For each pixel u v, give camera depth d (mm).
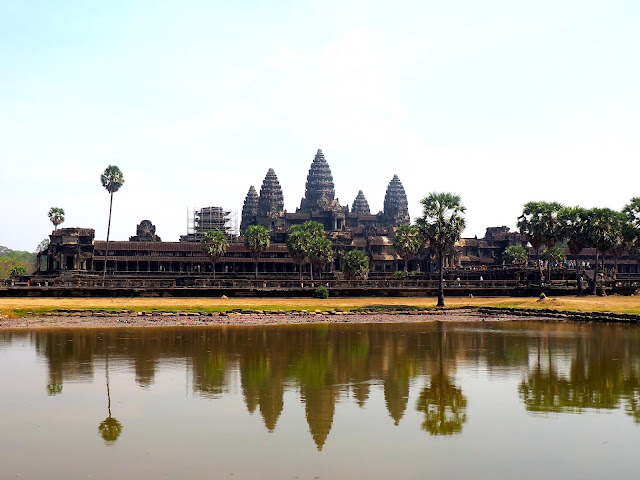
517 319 79688
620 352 45500
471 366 39281
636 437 23078
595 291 113125
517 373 36594
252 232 157375
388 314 86938
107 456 21125
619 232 112375
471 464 20344
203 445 22359
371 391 31344
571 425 24781
